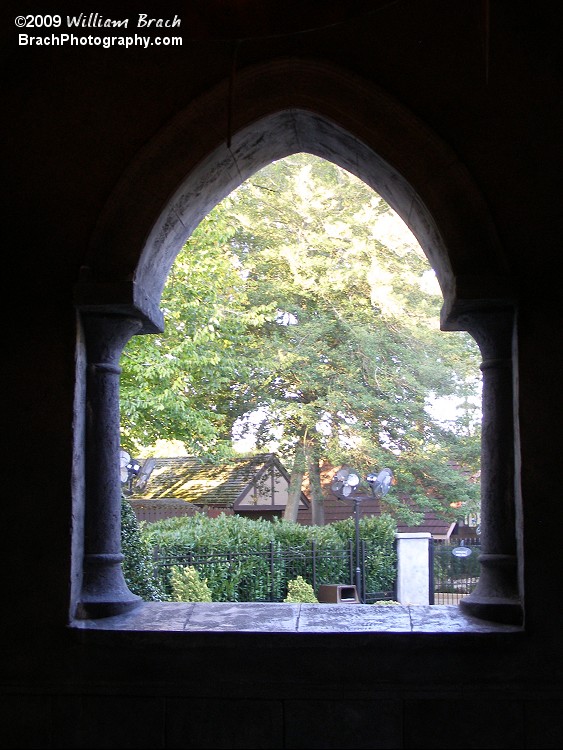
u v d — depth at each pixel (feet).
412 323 54.95
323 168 55.47
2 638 12.72
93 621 12.88
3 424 13.08
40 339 13.19
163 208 13.25
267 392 55.77
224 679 12.41
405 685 12.21
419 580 43.06
